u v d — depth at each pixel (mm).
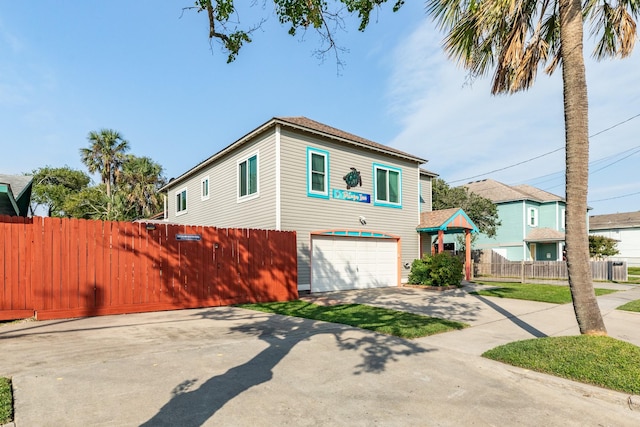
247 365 5098
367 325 7672
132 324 7809
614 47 7016
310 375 4754
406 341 6492
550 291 14086
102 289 8727
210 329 7395
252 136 14266
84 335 6734
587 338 5449
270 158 13562
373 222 16094
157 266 9516
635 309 10000
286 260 12086
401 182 17516
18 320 7914
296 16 6023
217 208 17141
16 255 7852
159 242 9594
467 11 6273
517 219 27828
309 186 13969
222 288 10570
